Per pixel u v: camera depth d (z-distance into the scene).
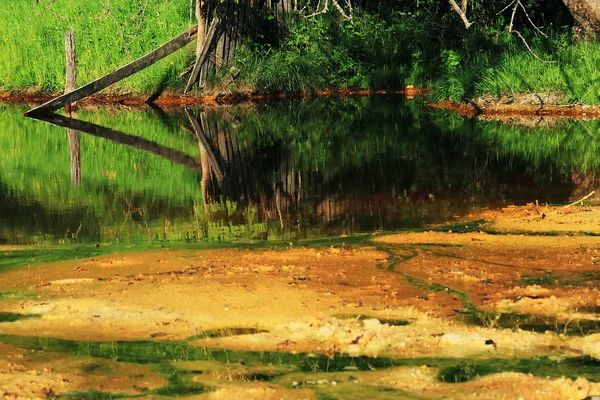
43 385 5.62
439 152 15.53
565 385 5.53
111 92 24.73
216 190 12.59
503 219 10.22
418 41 26.84
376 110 22.19
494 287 7.55
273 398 5.43
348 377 5.72
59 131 19.22
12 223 10.64
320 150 16.11
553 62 21.53
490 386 5.56
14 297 7.44
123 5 26.70
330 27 27.09
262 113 21.84
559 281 7.71
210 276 7.91
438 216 10.55
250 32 25.33
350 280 7.79
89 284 7.75
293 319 6.76
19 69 25.69
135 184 13.19
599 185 12.31
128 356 6.10
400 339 6.33
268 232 9.92
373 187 12.55
